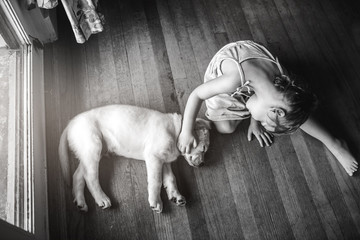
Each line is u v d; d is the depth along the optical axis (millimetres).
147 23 1963
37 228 1314
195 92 1400
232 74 1332
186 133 1472
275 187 1592
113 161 1567
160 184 1452
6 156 1367
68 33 1859
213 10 2066
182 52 1893
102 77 1774
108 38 1889
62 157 1473
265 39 2014
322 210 1561
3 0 1394
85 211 1439
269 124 1340
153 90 1767
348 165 1640
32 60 1620
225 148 1662
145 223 1460
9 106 1467
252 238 1480
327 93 1871
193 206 1512
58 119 1641
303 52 1995
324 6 2182
